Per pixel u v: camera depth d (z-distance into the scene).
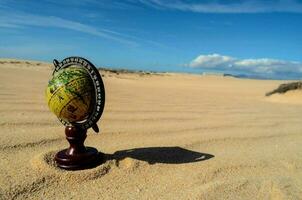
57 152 0.53
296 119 1.09
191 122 0.89
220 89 2.78
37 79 1.92
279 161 0.60
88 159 0.49
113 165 0.51
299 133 0.86
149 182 0.47
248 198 0.43
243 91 2.61
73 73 0.48
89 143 0.63
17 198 0.40
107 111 0.97
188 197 0.43
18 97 1.06
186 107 1.20
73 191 0.43
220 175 0.51
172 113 1.02
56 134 0.66
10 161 0.50
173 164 0.54
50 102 0.48
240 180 0.49
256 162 0.58
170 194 0.44
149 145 0.64
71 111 0.48
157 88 2.21
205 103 1.38
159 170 0.52
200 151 0.63
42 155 0.51
